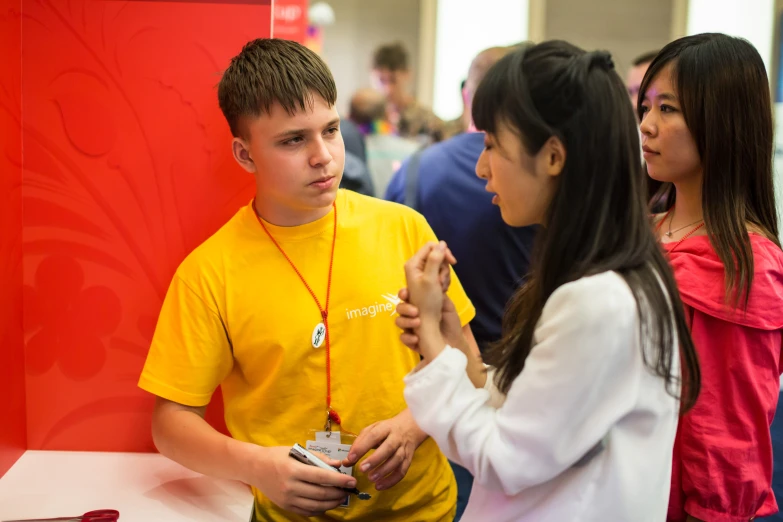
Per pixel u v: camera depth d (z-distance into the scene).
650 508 0.85
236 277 1.18
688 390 0.90
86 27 1.29
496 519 0.92
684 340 0.87
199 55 1.31
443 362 0.86
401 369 1.23
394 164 3.68
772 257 1.18
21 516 1.11
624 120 0.84
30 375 1.37
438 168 2.12
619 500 0.83
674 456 1.20
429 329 0.90
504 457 0.82
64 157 1.32
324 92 1.09
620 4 4.14
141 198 1.34
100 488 1.23
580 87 0.82
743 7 4.03
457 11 4.11
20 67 1.29
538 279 0.88
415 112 3.84
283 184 1.11
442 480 1.28
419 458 1.24
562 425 0.80
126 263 1.36
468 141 2.11
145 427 1.39
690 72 1.20
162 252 1.36
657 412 0.84
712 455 1.15
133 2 1.29
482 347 2.12
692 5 4.09
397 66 3.94
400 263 1.25
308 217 1.20
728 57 1.19
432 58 4.15
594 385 0.79
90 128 1.32
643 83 1.31
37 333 1.36
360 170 2.77
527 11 4.12
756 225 1.24
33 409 1.38
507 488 0.84
